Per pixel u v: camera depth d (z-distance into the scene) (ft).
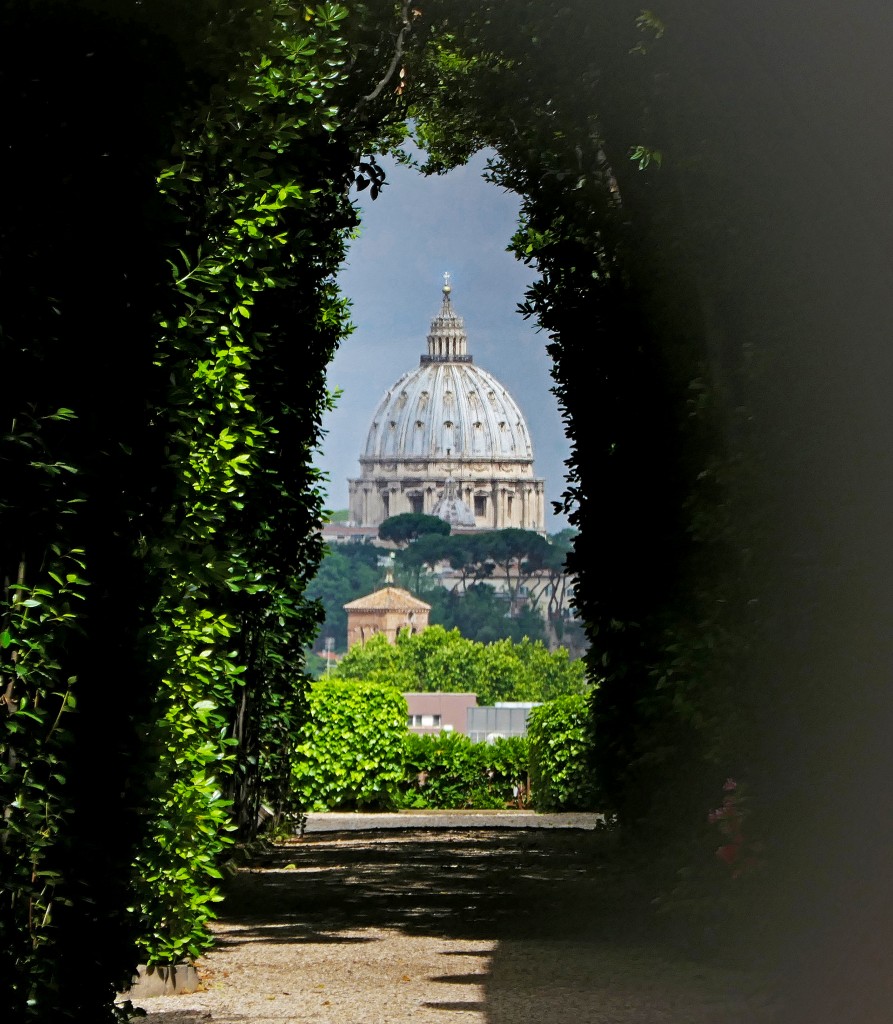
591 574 120.67
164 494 53.21
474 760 291.38
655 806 96.02
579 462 122.83
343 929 98.48
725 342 78.54
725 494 74.33
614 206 110.42
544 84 111.24
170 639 60.80
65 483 45.06
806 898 64.08
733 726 71.56
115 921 48.11
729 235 74.33
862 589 64.08
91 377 47.37
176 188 57.47
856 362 65.36
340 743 267.80
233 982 76.89
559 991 73.00
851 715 63.26
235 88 62.95
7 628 43.57
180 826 68.03
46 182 45.91
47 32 47.57
